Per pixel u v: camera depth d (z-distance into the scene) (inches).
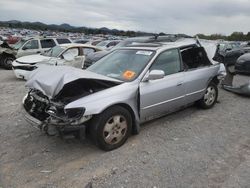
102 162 156.1
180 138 190.4
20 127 207.9
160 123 219.0
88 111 154.0
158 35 287.7
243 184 135.3
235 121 229.6
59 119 153.8
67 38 627.5
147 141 183.9
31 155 164.4
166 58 207.5
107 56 225.6
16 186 133.3
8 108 258.2
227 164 154.9
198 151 170.6
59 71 170.9
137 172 145.5
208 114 246.1
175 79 207.6
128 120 175.3
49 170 147.8
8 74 508.4
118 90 170.7
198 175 142.9
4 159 159.0
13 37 1262.3
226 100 301.3
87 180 138.5
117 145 172.2
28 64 414.6
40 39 585.9
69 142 181.8
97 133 161.5
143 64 194.2
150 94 187.6
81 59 399.5
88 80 167.8
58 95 165.6
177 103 215.8
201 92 241.4
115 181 137.3
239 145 181.0
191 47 235.8
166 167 150.6
